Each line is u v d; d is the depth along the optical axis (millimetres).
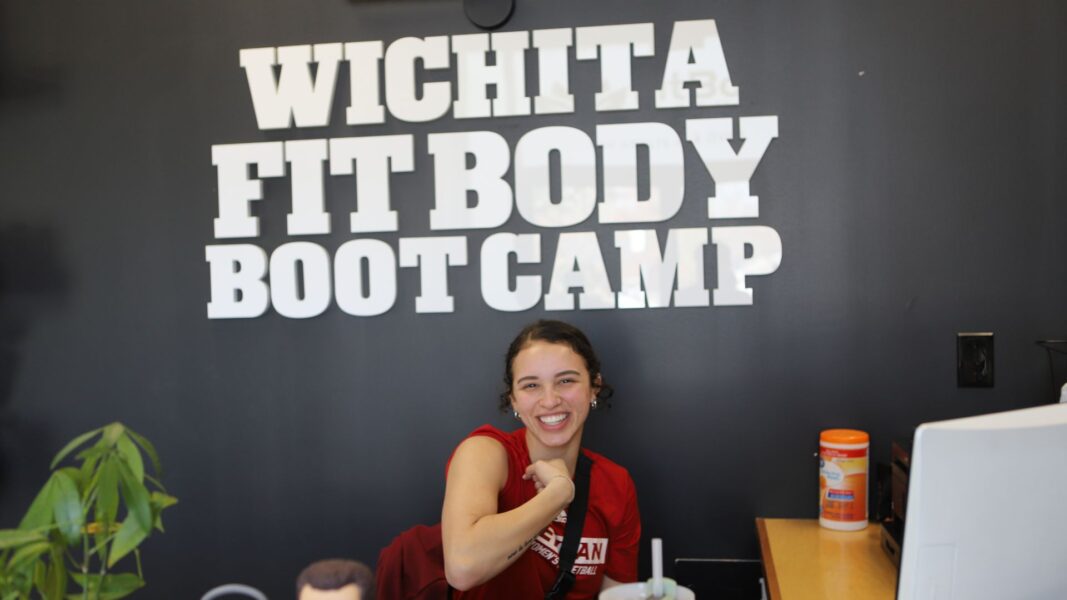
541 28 2516
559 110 2492
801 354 2430
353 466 2607
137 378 2686
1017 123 2342
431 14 2551
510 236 2510
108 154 2688
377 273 2562
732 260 2434
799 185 2422
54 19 2697
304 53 2580
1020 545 1066
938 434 1027
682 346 2473
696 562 2461
